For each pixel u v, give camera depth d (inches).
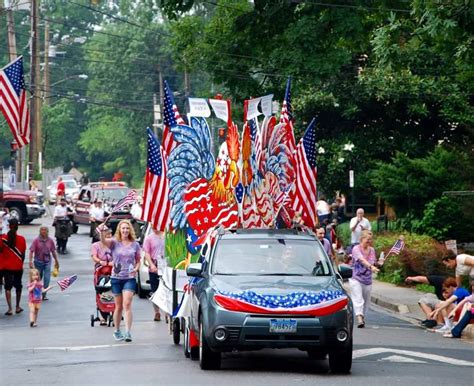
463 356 1331.2
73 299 2151.8
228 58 2714.1
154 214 1397.6
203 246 1306.6
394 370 1163.3
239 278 1165.7
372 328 1664.6
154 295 1537.9
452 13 1621.6
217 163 1408.7
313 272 1191.6
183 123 1401.3
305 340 1096.8
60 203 3211.1
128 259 1444.4
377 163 2930.6
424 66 3260.3
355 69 3314.5
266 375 1108.5
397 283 2377.0
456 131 3336.6
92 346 1409.9
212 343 1103.6
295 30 2480.3
